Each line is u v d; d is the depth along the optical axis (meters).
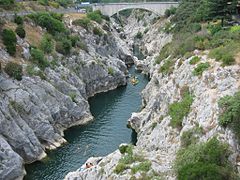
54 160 52.91
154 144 46.47
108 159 39.75
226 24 69.44
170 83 54.75
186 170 31.27
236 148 32.38
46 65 68.62
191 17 98.81
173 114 45.41
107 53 103.94
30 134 53.62
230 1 71.19
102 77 88.12
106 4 141.75
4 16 73.56
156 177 33.78
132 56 121.69
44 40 75.06
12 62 60.38
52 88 64.25
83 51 88.00
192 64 50.00
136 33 177.62
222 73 41.41
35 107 57.66
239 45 46.75
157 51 125.12
